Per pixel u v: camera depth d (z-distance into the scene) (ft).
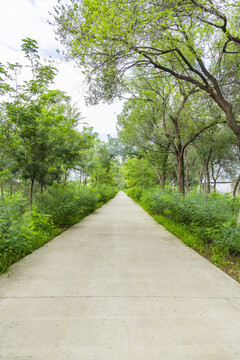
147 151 61.00
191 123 35.78
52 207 27.40
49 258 15.38
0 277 11.92
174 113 39.19
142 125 50.24
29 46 20.02
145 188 82.17
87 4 17.87
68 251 17.21
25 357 6.15
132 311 8.56
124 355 6.25
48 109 28.63
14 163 23.98
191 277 12.03
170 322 7.84
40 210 25.95
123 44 19.45
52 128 26.43
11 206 17.40
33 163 24.43
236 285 11.02
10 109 21.67
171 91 35.45
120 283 11.20
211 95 21.61
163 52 21.06
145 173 86.02
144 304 9.11
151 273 12.61
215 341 6.84
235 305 9.07
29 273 12.51
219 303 9.21
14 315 8.23
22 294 9.94
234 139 45.44
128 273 12.60
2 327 7.49
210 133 43.55
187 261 14.83
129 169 93.50
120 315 8.28
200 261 14.83
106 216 41.11
